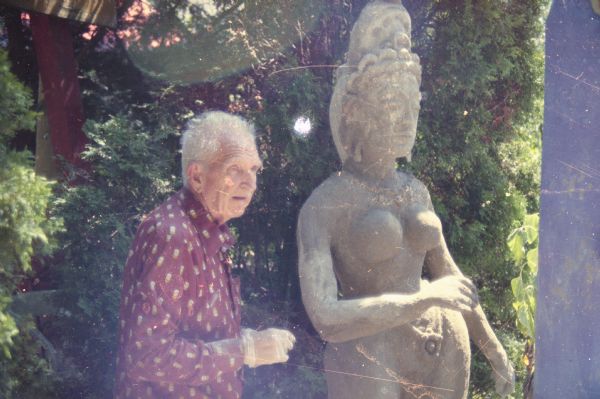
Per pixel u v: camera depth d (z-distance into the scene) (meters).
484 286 4.96
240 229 4.49
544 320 2.77
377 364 3.06
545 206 2.78
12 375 3.15
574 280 2.70
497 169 4.95
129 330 2.06
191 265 2.11
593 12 2.67
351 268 3.12
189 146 2.25
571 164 2.71
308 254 3.05
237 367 2.12
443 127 4.63
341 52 4.47
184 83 4.50
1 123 2.77
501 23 4.62
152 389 2.14
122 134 3.95
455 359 3.17
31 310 3.68
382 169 3.16
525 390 4.60
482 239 4.84
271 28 4.40
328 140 4.33
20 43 4.47
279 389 4.11
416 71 3.17
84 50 4.65
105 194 3.88
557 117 2.75
